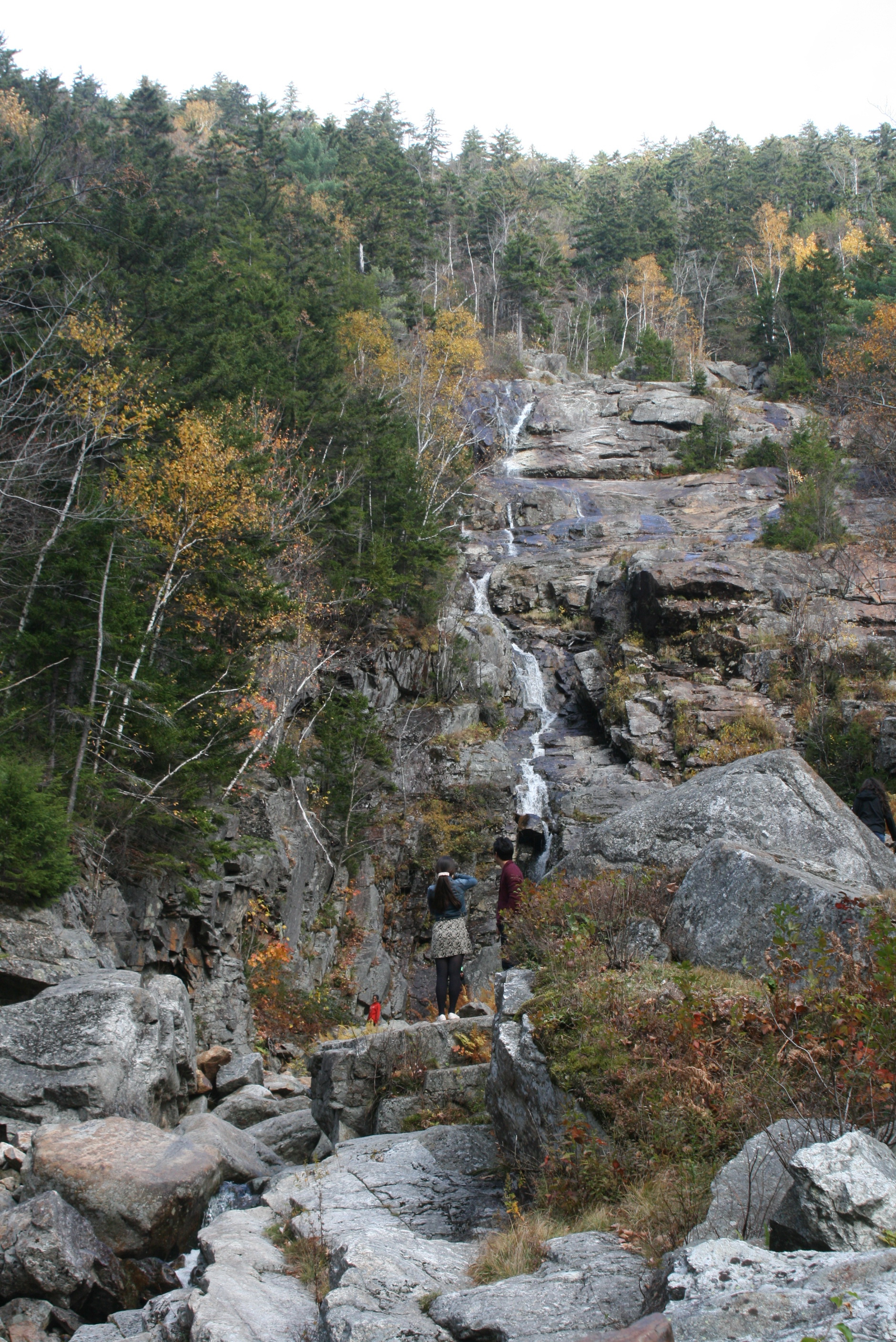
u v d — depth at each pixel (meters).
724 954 7.46
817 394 60.88
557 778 29.89
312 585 27.19
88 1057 7.95
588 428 58.47
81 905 12.41
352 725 23.78
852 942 6.19
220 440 18.23
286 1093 11.78
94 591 14.91
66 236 24.03
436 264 81.19
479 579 41.97
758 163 114.00
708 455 54.03
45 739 14.22
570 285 85.31
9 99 32.66
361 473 31.20
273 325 33.28
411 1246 5.19
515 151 114.31
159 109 64.06
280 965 18.27
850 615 33.66
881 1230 3.60
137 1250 6.15
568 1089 5.90
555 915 8.35
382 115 113.44
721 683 32.34
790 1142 4.46
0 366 18.22
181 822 14.73
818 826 9.27
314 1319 4.75
